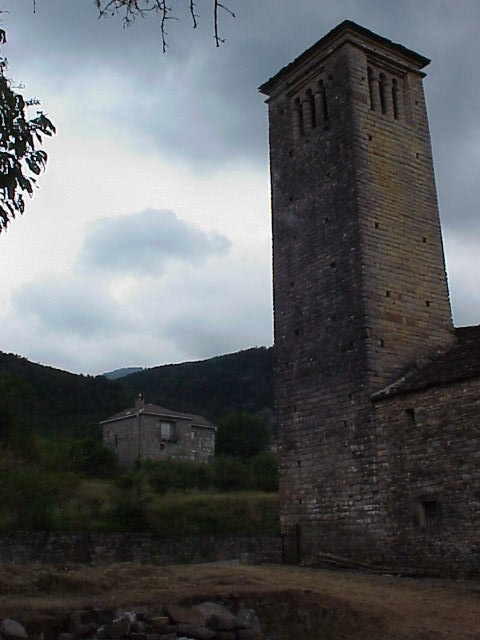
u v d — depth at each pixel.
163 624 13.42
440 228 31.39
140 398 71.56
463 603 17.33
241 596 15.03
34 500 31.22
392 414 25.56
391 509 24.89
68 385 93.31
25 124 8.37
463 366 24.33
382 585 20.19
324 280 29.91
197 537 29.77
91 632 13.05
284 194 33.25
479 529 21.80
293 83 34.06
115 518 32.31
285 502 29.67
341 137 30.56
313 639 14.30
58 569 18.00
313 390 29.28
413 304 29.12
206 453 69.62
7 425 42.38
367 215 29.05
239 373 125.00
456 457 22.95
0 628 12.18
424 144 32.34
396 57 32.69
